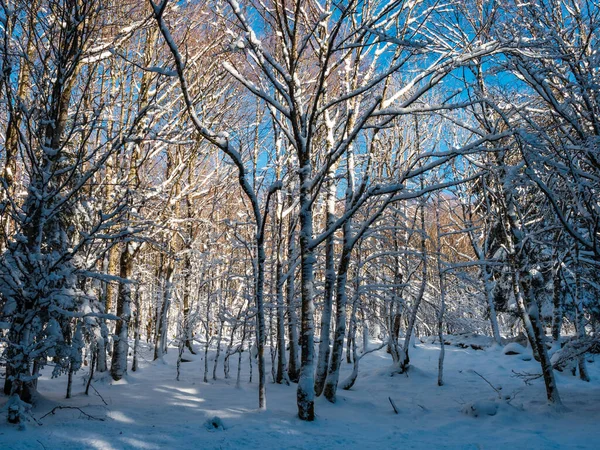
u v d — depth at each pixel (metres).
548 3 9.20
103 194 10.22
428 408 9.46
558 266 10.93
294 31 8.34
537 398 10.02
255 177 13.23
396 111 7.94
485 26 9.34
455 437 7.36
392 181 11.41
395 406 9.41
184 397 9.21
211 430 6.80
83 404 7.67
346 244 9.62
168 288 16.09
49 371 11.70
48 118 7.39
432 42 9.34
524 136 7.97
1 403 7.06
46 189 7.30
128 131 7.51
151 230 11.45
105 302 12.66
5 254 6.86
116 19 9.53
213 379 12.09
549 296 17.55
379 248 13.63
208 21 11.98
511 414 8.59
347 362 16.06
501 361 15.76
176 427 6.80
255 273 9.84
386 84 10.76
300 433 7.03
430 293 16.03
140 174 13.12
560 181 8.92
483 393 10.98
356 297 11.37
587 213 7.48
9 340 6.71
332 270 9.73
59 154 7.41
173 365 15.74
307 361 7.88
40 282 6.59
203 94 12.09
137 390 9.73
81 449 5.60
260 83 11.99
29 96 9.83
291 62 8.36
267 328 14.40
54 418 6.70
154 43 11.75
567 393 10.74
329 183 10.78
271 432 6.91
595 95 8.26
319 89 8.02
